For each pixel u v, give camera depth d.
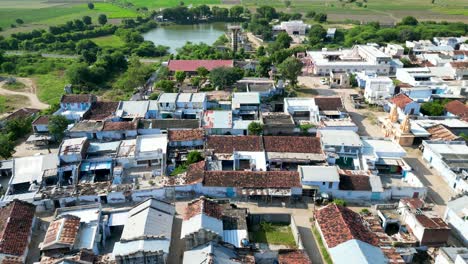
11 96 134.38
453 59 163.38
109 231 65.50
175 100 108.44
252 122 97.62
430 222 62.00
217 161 83.81
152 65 169.25
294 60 137.75
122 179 80.81
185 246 60.34
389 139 91.81
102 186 76.12
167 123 99.00
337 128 98.38
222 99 117.75
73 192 73.94
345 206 71.81
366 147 87.75
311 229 67.38
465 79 143.00
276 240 65.06
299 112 108.69
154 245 57.53
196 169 79.31
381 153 85.81
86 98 109.06
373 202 75.12
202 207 64.06
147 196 75.38
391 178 83.25
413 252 59.38
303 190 74.88
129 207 72.94
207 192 76.06
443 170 82.88
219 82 133.00
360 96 129.25
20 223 64.19
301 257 57.44
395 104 103.94
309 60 166.62
